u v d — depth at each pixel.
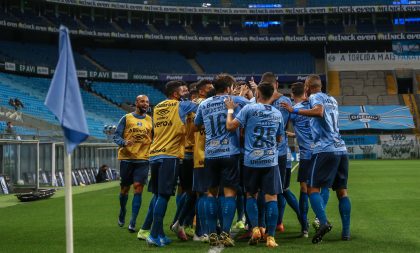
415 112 52.00
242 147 7.63
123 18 53.66
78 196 16.58
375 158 48.62
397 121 51.06
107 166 27.81
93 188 20.97
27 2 47.62
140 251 6.77
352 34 53.34
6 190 18.89
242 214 9.17
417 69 55.78
